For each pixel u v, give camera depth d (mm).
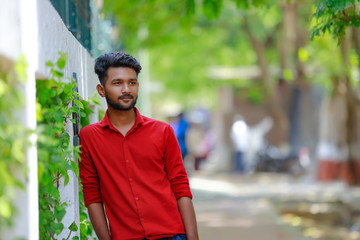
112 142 4781
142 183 4746
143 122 4836
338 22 6738
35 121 3736
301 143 29969
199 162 34625
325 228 14070
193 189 22844
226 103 32406
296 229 12914
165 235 4746
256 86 30766
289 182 25188
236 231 12688
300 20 18578
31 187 3510
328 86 22156
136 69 4824
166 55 30688
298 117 29984
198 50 29938
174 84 32969
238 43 29328
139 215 4719
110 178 4781
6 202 3113
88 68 7016
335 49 16891
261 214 15305
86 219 6051
